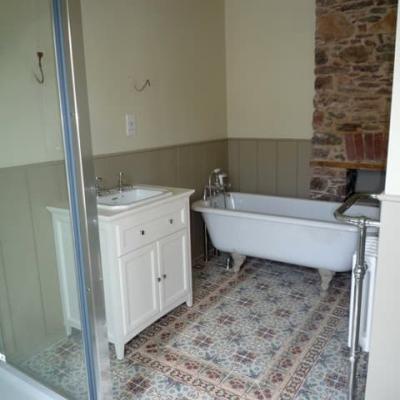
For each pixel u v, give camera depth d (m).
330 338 2.52
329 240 2.99
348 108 3.63
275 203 3.85
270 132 4.09
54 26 1.48
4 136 1.86
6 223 1.97
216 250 4.06
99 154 2.86
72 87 1.50
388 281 1.62
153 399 2.04
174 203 2.69
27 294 1.96
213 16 3.91
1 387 2.13
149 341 2.54
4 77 1.78
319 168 3.88
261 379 2.17
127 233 2.33
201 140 3.92
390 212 1.56
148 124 3.26
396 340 1.65
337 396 2.02
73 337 1.81
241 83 4.15
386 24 3.33
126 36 2.97
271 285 3.29
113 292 2.30
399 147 1.50
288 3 3.75
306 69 3.79
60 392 1.91
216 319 2.78
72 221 1.64
